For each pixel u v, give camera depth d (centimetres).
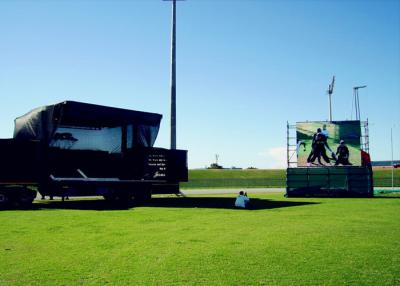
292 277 673
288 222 1390
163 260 798
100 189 2200
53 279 662
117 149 2267
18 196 1938
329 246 943
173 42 3259
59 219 1461
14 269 729
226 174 7931
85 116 2100
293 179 3250
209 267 741
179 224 1334
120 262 783
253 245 954
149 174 2409
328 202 2419
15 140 1930
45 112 2030
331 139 3309
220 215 1622
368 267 741
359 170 3195
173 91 3216
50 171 2011
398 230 1199
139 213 1695
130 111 2312
